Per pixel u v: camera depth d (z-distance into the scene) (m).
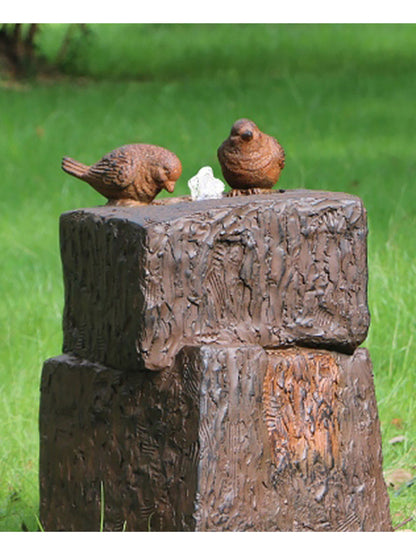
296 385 6.54
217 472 6.11
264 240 6.39
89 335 6.74
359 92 24.86
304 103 23.66
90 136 20.78
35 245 14.39
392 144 19.45
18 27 26.20
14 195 16.80
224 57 30.69
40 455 7.19
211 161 18.41
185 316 6.21
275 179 7.02
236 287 6.35
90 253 6.59
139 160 6.81
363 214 6.73
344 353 6.83
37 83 26.22
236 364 6.18
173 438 6.20
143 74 28.23
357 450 6.78
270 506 6.33
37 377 10.19
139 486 6.39
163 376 6.25
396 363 10.20
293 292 6.52
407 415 9.45
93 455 6.71
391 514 7.87
